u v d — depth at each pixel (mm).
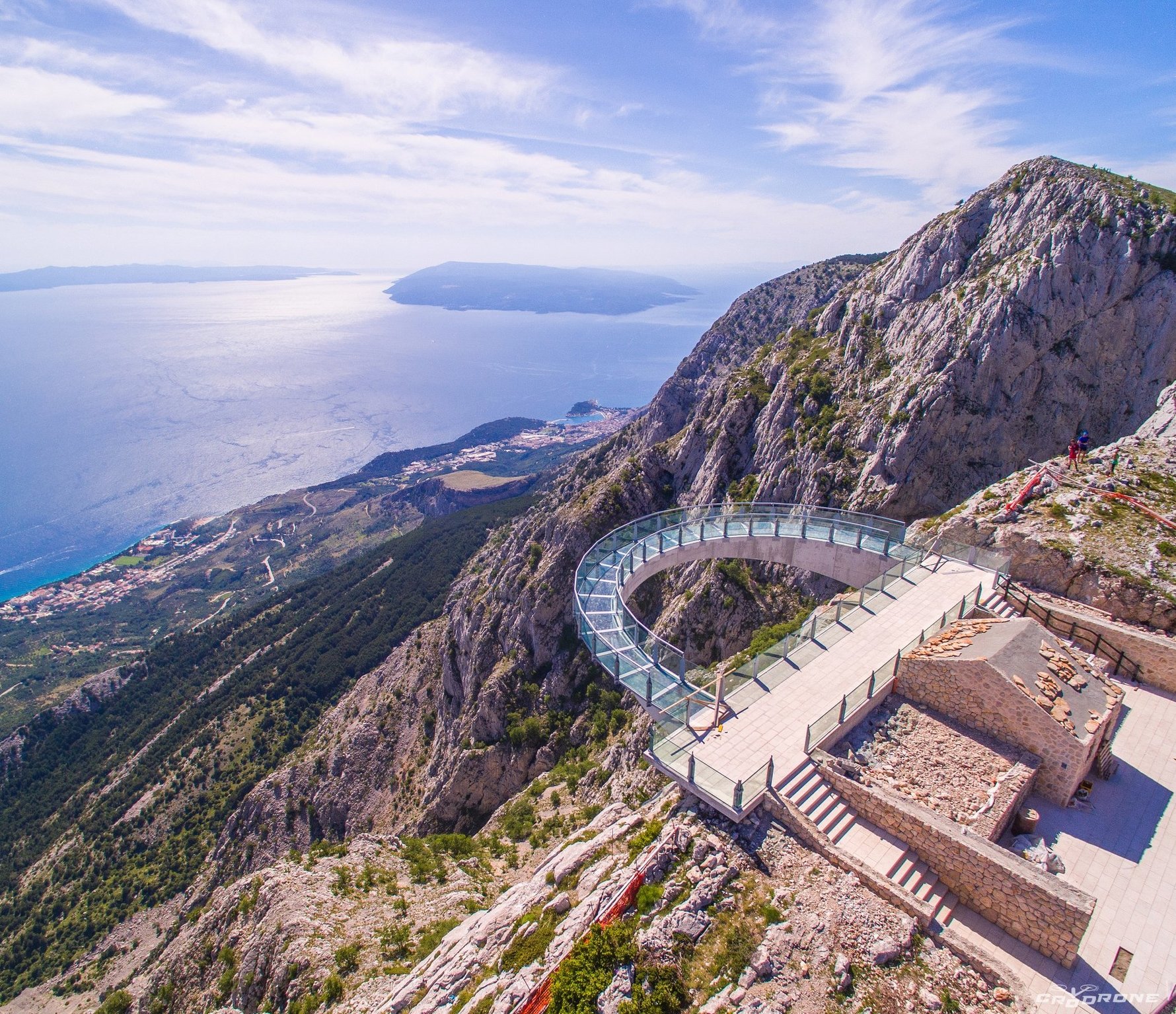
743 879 19984
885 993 16656
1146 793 23328
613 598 35719
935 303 76875
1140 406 62844
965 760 23500
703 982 17438
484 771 78125
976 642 26062
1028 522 35750
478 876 39812
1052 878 18094
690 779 22656
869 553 40188
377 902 35469
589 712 77500
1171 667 27859
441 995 22453
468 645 97812
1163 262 62375
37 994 87125
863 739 24984
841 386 84250
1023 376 67375
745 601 75062
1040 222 70312
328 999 27844
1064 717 22578
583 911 21031
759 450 90125
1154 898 19547
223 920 40344
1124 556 32031
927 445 69750
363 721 107438
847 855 20031
